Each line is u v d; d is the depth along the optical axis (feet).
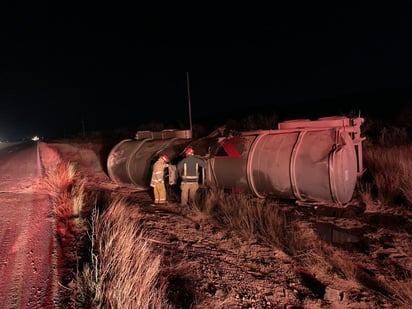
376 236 19.42
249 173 25.93
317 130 24.76
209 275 14.33
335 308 12.40
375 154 33.50
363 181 30.09
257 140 26.84
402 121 53.52
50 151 73.77
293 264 16.02
